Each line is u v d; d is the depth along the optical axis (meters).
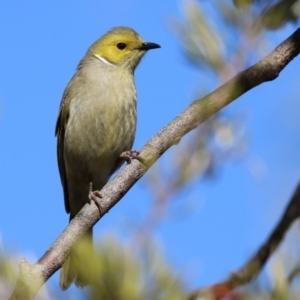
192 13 2.38
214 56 2.41
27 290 2.08
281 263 2.01
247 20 2.46
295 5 2.47
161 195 2.20
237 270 2.30
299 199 2.77
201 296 2.19
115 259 1.90
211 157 2.32
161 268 1.90
